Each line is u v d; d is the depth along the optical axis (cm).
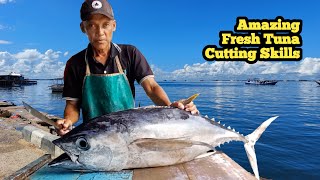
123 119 244
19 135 895
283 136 1424
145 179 223
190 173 235
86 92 312
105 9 277
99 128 236
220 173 235
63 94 324
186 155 254
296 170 905
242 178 227
